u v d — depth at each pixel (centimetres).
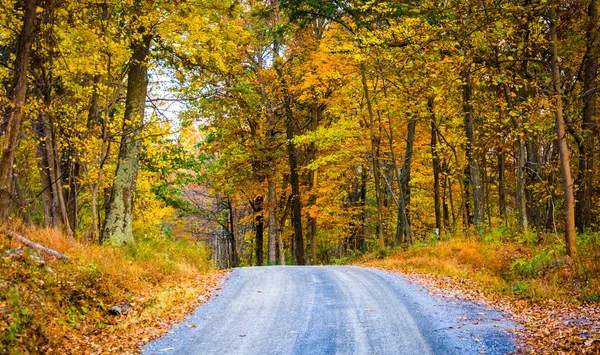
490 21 1186
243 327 840
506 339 732
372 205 3831
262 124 2711
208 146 2678
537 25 1530
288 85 2550
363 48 1916
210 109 2025
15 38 1305
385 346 708
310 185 2775
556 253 1397
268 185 2773
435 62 1334
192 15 1422
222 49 1605
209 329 834
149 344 752
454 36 1276
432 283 1310
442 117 2370
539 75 1705
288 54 2708
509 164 2847
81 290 925
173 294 1108
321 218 2814
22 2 1188
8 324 659
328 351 692
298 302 1038
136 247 1473
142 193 2117
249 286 1262
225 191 2997
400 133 2639
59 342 720
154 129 1600
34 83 1397
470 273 1509
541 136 1970
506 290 1195
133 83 1533
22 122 1416
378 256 2292
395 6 1672
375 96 2370
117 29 1435
